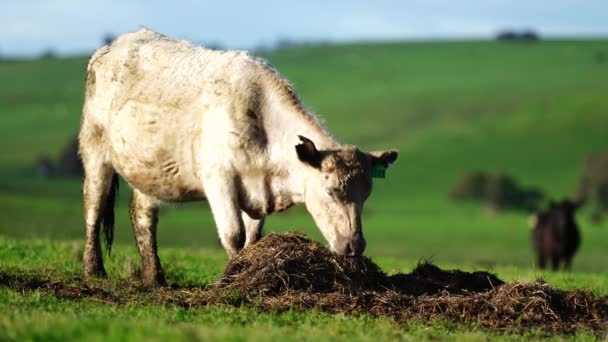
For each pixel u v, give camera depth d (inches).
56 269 664.4
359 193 513.0
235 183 557.9
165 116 585.9
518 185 5137.8
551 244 1517.0
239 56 576.7
